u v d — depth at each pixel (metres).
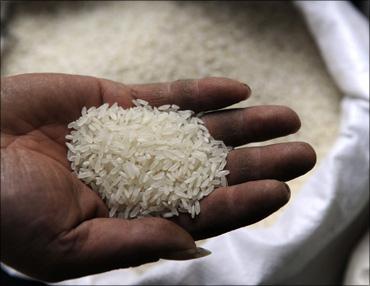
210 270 0.39
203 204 0.29
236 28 0.55
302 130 0.48
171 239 0.26
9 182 0.26
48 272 0.27
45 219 0.25
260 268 0.39
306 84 0.51
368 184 0.41
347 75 0.45
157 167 0.30
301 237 0.39
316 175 0.41
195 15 0.55
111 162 0.30
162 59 0.52
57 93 0.31
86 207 0.28
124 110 0.32
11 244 0.26
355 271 0.40
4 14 0.54
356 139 0.41
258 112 0.32
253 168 0.30
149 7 0.56
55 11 0.57
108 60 0.52
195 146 0.30
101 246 0.26
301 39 0.53
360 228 0.43
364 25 0.47
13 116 0.29
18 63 0.53
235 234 0.40
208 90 0.33
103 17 0.56
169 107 0.33
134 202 0.29
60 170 0.28
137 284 0.40
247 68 0.52
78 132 0.31
